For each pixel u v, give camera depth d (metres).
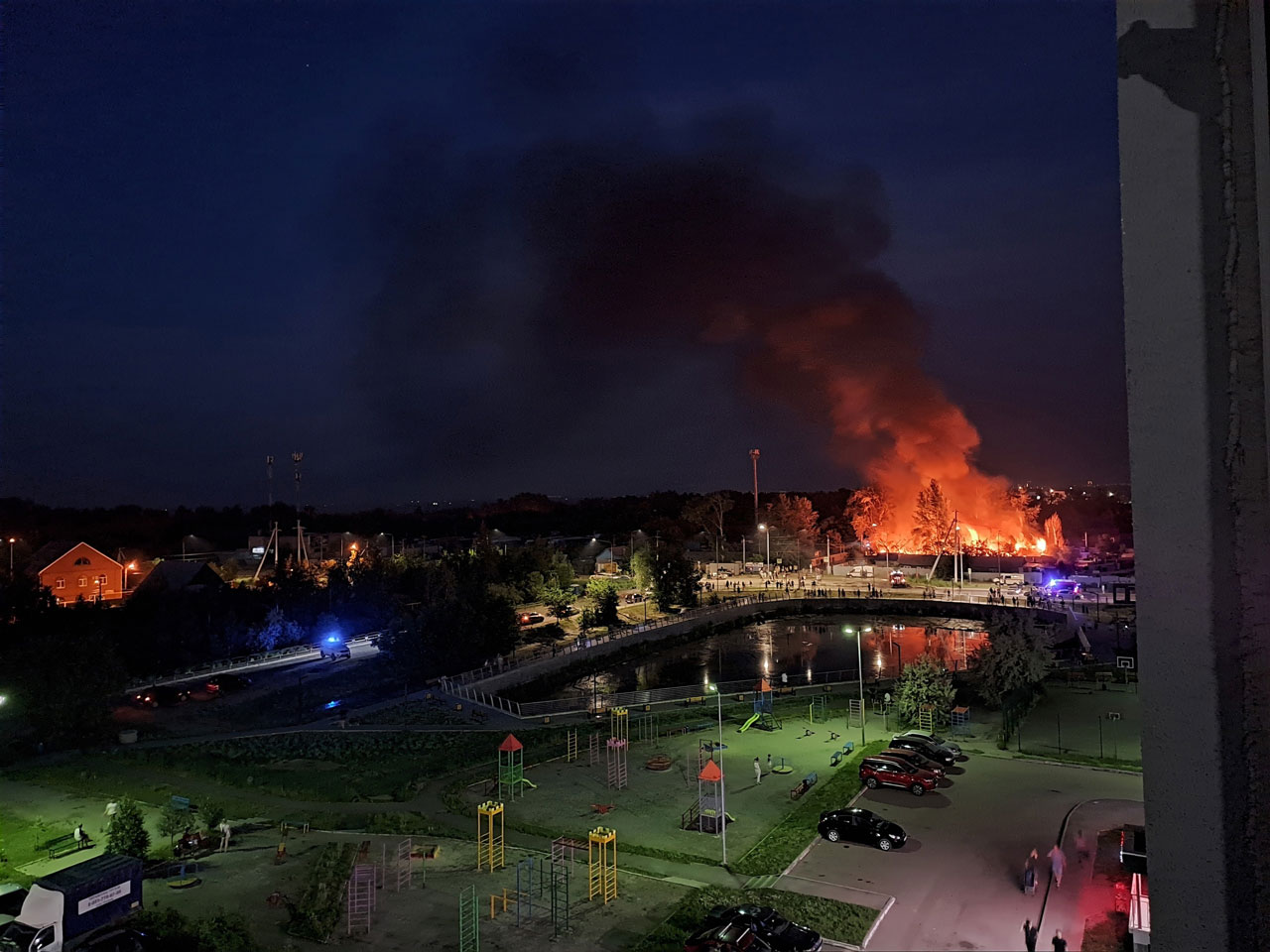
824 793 39.03
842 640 97.19
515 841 35.41
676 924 26.80
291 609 88.00
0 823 38.47
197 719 60.50
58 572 105.44
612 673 82.81
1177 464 2.31
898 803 37.19
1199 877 2.21
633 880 30.97
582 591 123.44
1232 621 2.19
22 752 50.88
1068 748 45.59
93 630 71.62
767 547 150.62
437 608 75.25
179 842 34.00
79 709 52.72
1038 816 35.00
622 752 48.97
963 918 26.48
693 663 86.62
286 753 50.41
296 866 32.75
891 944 25.08
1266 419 2.17
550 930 26.95
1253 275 2.20
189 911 28.47
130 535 160.88
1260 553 2.17
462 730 55.91
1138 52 2.40
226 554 136.88
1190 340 2.30
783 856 31.86
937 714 51.62
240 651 80.56
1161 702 2.30
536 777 44.56
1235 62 2.24
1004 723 47.72
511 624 79.00
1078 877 29.00
